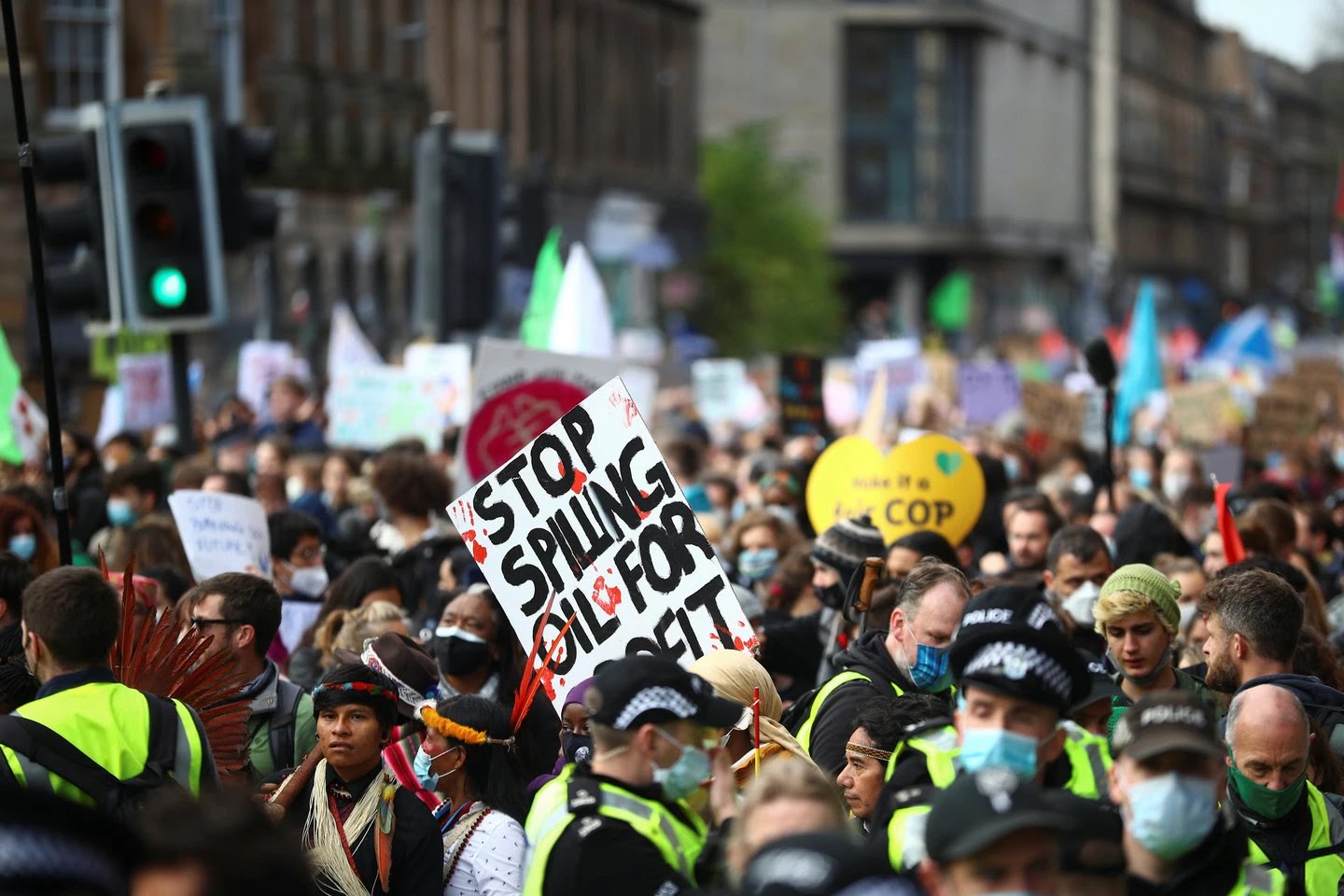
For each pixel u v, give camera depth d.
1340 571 38.00
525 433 33.47
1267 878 14.44
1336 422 88.12
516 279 121.94
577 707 20.56
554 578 21.19
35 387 53.41
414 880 18.72
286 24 133.75
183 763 17.70
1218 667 20.88
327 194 138.62
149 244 35.75
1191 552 33.28
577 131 195.00
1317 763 19.70
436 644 24.53
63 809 11.39
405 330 150.12
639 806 15.28
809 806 13.22
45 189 102.19
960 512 32.72
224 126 37.25
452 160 46.16
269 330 105.50
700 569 21.02
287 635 30.52
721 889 13.98
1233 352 106.75
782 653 27.03
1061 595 26.61
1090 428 40.91
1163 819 13.89
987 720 14.66
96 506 39.69
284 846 10.88
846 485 33.09
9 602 23.48
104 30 108.19
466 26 166.25
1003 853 12.11
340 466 46.44
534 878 15.38
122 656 19.66
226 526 30.38
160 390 59.47
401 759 18.97
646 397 45.94
